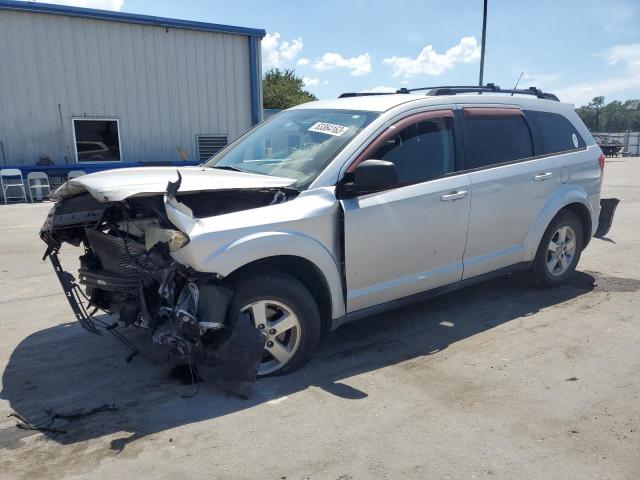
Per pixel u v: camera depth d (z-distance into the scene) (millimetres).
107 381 3881
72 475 2842
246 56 17984
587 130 6086
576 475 2836
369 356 4301
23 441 3150
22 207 13664
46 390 3756
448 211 4574
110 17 15406
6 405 3561
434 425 3301
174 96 16922
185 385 3814
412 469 2893
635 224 9984
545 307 5367
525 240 5336
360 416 3408
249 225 3586
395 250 4293
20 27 14500
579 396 3643
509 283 6117
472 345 4496
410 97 4727
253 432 3232
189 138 17391
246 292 3615
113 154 16312
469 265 4879
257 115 18484
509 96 5395
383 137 4293
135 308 3787
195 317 3428
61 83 15219
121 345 4488
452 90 5156
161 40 16438
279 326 3805
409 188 4348
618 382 3834
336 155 4141
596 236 6918
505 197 5008
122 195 3322
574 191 5637
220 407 3518
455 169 4719
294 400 3604
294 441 3143
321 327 4168
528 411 3457
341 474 2854
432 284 4637
